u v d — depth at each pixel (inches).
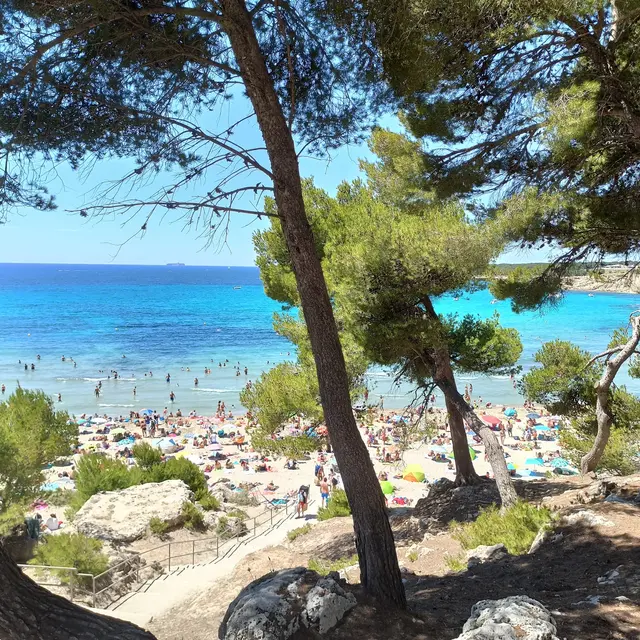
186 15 218.4
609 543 297.6
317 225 573.0
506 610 170.6
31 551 549.3
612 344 617.3
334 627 182.1
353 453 217.5
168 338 3826.3
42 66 201.3
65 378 2605.8
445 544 436.1
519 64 308.2
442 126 322.7
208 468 1279.5
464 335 574.9
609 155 321.1
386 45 252.1
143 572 528.1
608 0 262.2
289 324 626.2
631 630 176.4
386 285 479.2
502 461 477.7
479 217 374.6
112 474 816.3
